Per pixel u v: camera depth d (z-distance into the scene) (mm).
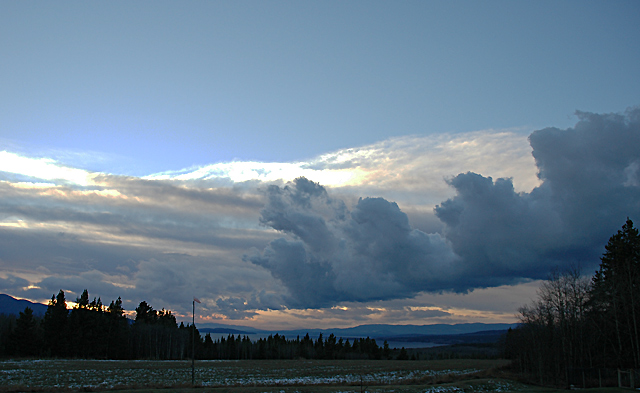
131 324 136125
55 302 114750
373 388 43375
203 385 45125
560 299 56062
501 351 174375
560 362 58719
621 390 40438
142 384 44719
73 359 101312
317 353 173000
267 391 39000
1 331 112500
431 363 118375
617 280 56125
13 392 36875
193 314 46812
